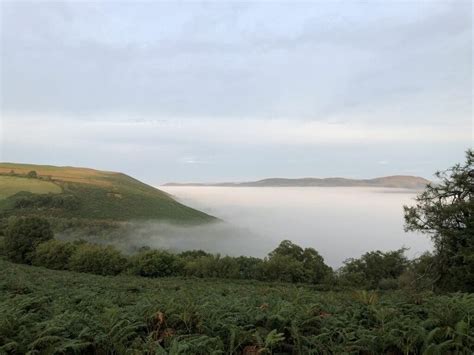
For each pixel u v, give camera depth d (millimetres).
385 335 6398
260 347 6207
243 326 6863
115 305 8812
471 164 23828
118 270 55156
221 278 53094
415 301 8727
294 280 54125
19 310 7500
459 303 7559
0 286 13672
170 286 28172
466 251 21344
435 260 23734
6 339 6137
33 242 62031
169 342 6395
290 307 7633
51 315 8055
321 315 7434
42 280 22000
